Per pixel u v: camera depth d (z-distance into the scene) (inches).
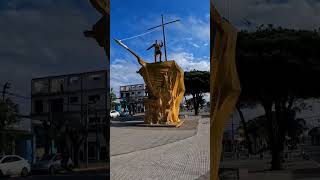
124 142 957.8
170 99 1395.2
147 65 1387.8
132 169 547.2
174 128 1312.7
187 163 591.5
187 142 935.7
